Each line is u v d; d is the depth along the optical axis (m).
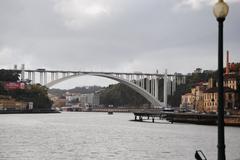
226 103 171.88
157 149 59.72
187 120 143.62
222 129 16.39
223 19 16.42
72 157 50.12
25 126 116.31
